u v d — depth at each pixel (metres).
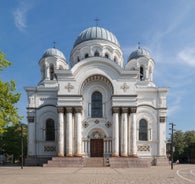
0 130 32.69
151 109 58.56
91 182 24.03
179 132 106.25
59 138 53.69
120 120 54.91
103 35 65.25
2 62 32.94
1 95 33.00
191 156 97.12
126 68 65.44
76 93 55.16
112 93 55.53
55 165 50.22
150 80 64.81
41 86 59.84
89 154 55.66
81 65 55.94
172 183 23.62
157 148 57.69
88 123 56.34
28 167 49.91
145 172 36.34
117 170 40.34
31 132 58.03
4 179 26.70
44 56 65.31
